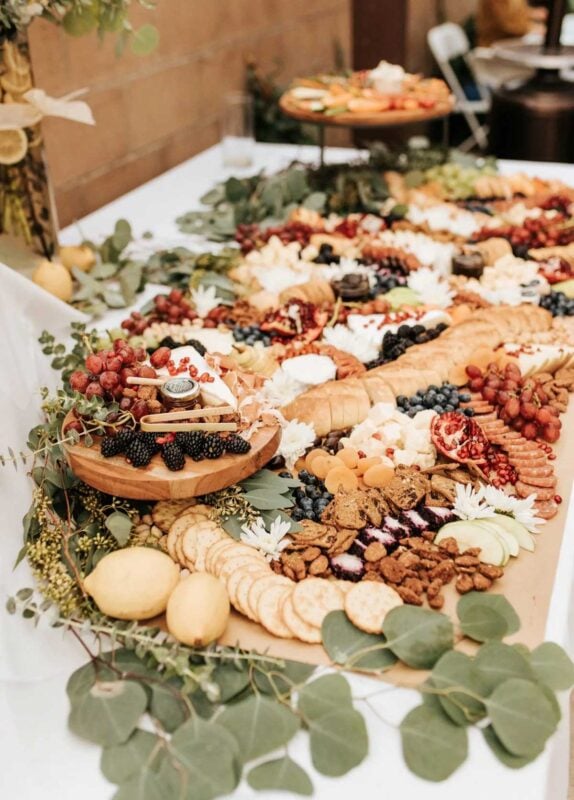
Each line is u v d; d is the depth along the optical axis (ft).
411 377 4.12
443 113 6.39
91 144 6.84
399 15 11.98
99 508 3.29
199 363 3.61
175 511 3.34
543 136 10.35
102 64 6.74
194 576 2.87
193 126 8.41
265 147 8.52
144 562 2.92
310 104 6.50
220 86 8.82
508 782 2.47
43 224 4.84
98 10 4.56
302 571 3.07
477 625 2.82
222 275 5.34
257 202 6.29
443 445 3.66
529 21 15.66
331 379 4.16
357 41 12.39
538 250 5.65
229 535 3.24
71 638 2.90
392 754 2.54
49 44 6.08
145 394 3.37
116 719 2.58
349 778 2.49
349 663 2.74
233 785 2.42
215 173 7.66
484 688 2.62
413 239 5.69
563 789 2.71
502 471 3.58
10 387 3.59
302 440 3.64
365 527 3.27
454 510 3.38
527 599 3.01
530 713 2.54
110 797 2.45
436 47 12.72
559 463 3.72
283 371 4.14
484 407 4.02
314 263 5.53
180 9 7.73
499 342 4.54
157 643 2.79
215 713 2.62
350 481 3.46
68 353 4.29
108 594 2.87
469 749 2.54
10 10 4.17
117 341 3.54
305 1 10.55
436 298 5.02
